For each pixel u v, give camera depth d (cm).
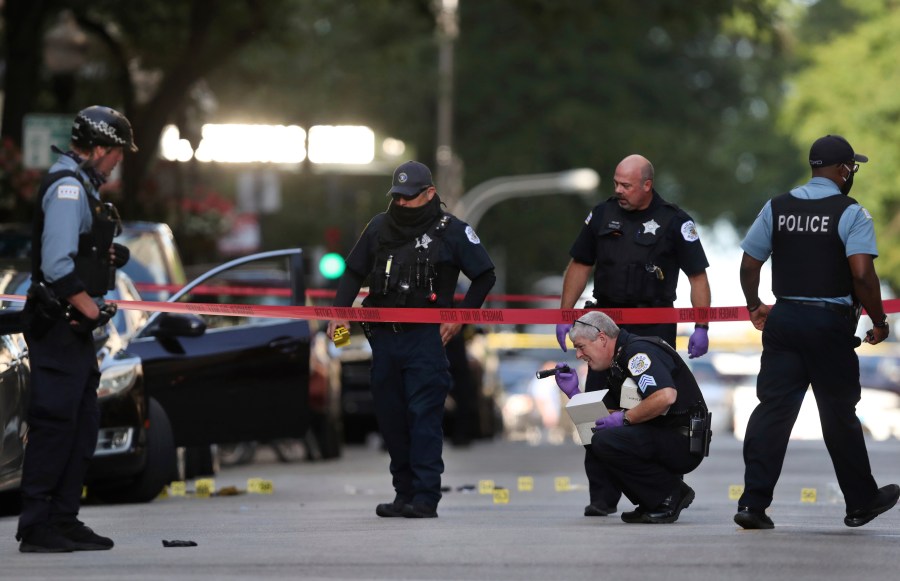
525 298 4997
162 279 5141
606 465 3262
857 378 3058
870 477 3078
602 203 3509
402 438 3512
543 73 17412
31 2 7156
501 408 11294
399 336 3462
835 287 3034
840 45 17888
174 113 8856
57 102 7756
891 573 2503
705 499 4225
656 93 18075
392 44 10644
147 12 8500
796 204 3053
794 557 2667
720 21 9862
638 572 2500
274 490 4728
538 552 2738
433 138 17288
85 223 2792
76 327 2786
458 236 3462
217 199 8175
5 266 4328
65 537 2825
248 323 4659
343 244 13562
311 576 2475
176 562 2659
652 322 3450
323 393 6556
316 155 10625
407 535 3039
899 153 17375
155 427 4203
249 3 8056
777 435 3061
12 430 3512
